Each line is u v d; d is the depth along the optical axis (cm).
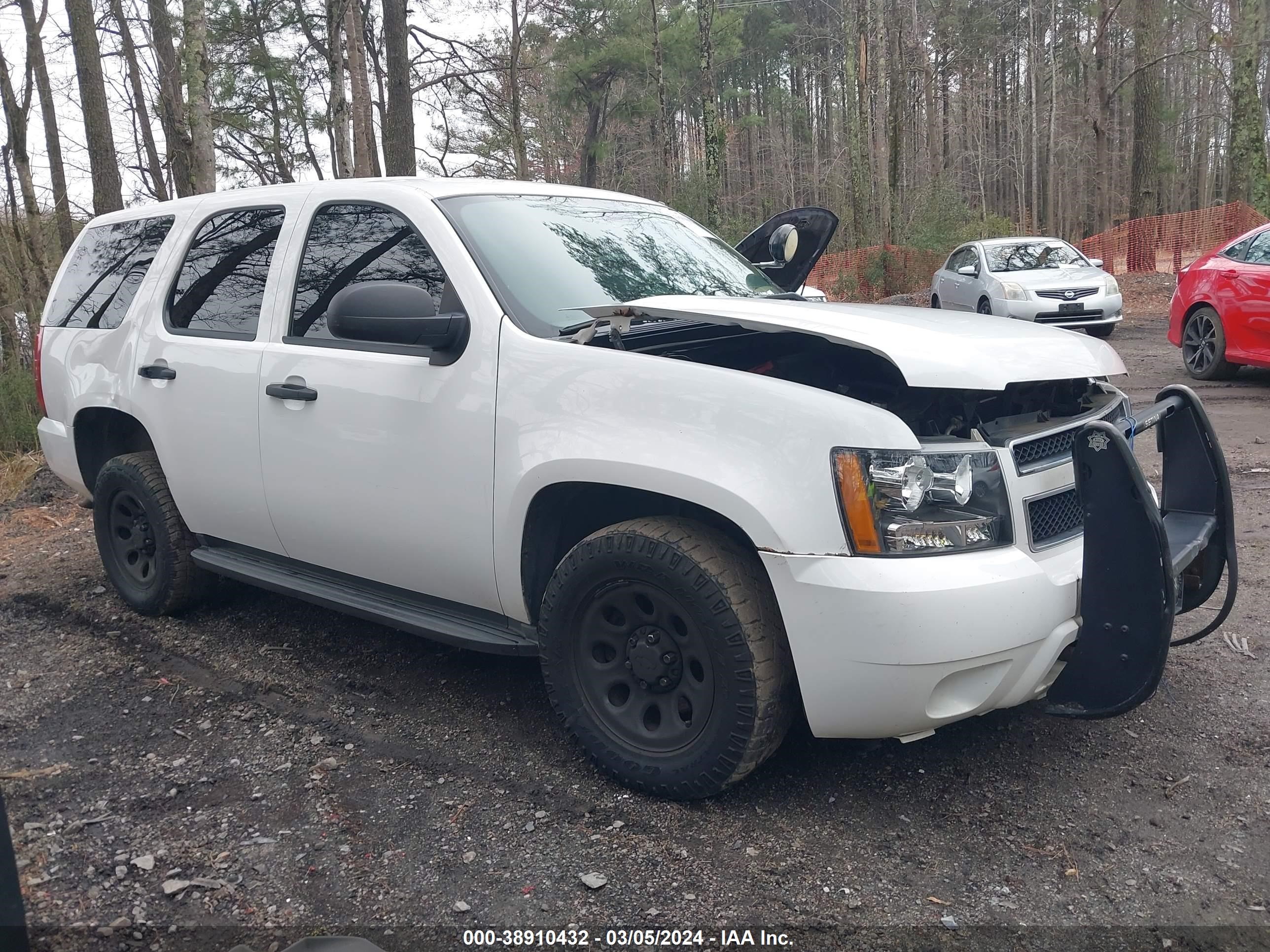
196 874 262
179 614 459
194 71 966
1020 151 4241
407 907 247
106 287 470
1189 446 328
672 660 286
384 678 387
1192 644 395
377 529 342
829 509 254
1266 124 4153
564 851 269
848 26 2450
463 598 334
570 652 302
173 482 420
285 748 331
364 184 368
